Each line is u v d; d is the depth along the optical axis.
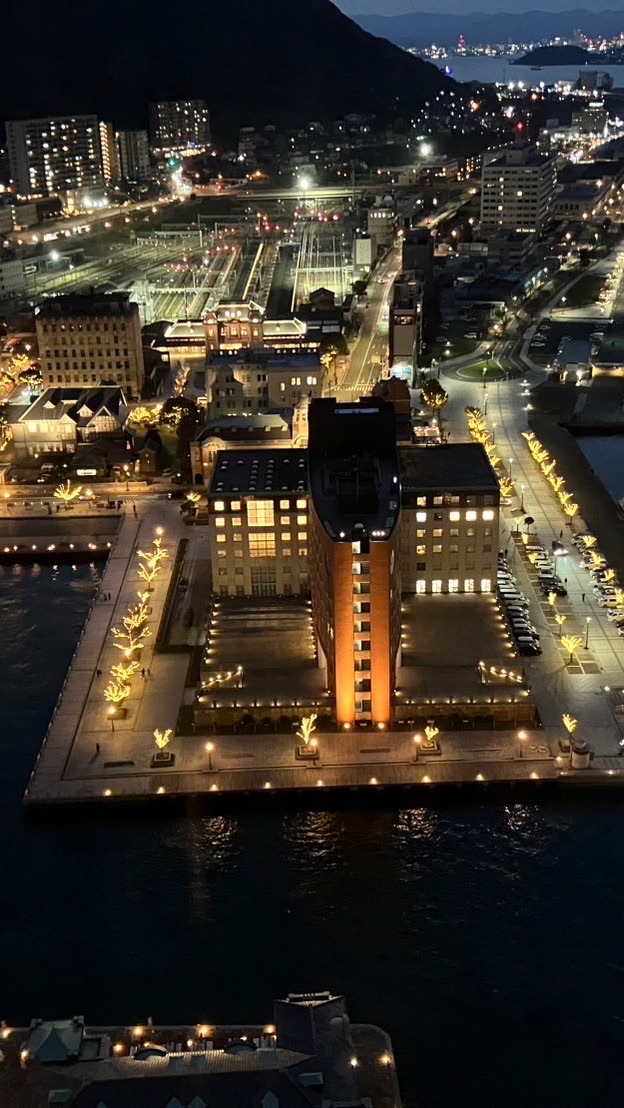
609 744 145.75
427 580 180.88
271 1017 106.19
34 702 164.12
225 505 175.62
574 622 179.88
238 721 152.75
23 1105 91.38
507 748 145.62
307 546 177.38
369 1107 86.94
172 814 136.88
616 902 120.56
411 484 175.88
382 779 139.75
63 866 128.12
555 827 132.75
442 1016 106.50
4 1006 108.44
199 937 116.81
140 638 177.75
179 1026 104.00
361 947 115.06
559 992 109.06
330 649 150.75
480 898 121.69
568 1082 99.62
